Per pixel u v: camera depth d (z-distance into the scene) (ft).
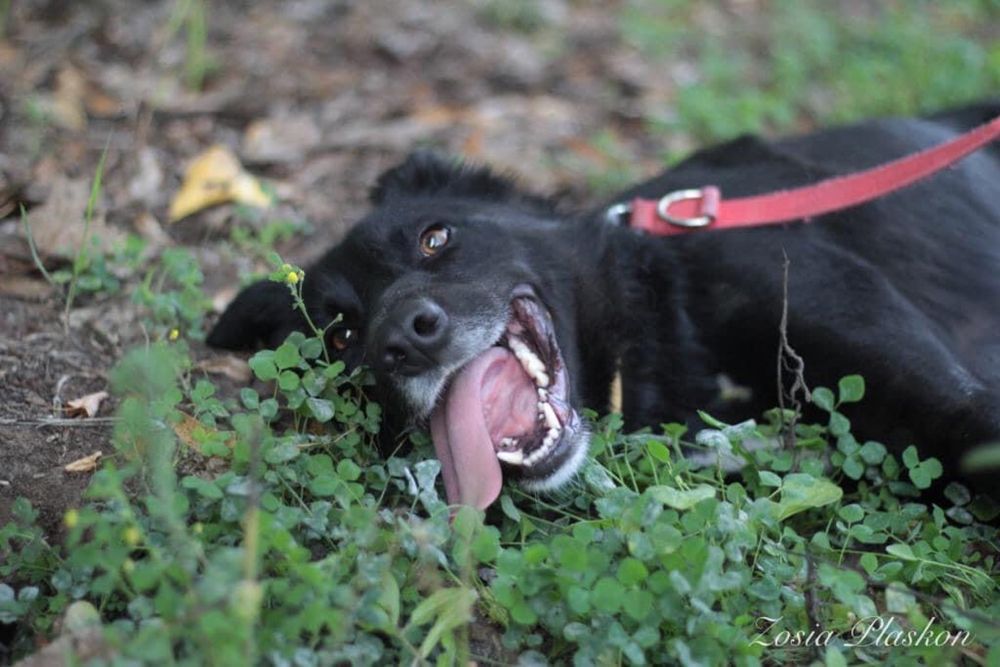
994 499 3.18
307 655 2.60
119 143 4.54
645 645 2.71
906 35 5.64
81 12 5.23
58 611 2.80
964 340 3.55
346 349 3.34
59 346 3.58
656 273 3.54
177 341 3.55
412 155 3.80
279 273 3.12
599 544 2.84
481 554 2.79
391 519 2.88
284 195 4.42
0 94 4.69
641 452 3.18
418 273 3.33
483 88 5.17
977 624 2.77
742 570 2.82
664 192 3.73
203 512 2.88
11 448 3.20
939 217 3.66
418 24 5.47
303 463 2.99
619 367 3.49
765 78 5.41
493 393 3.19
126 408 2.92
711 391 3.50
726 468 3.23
